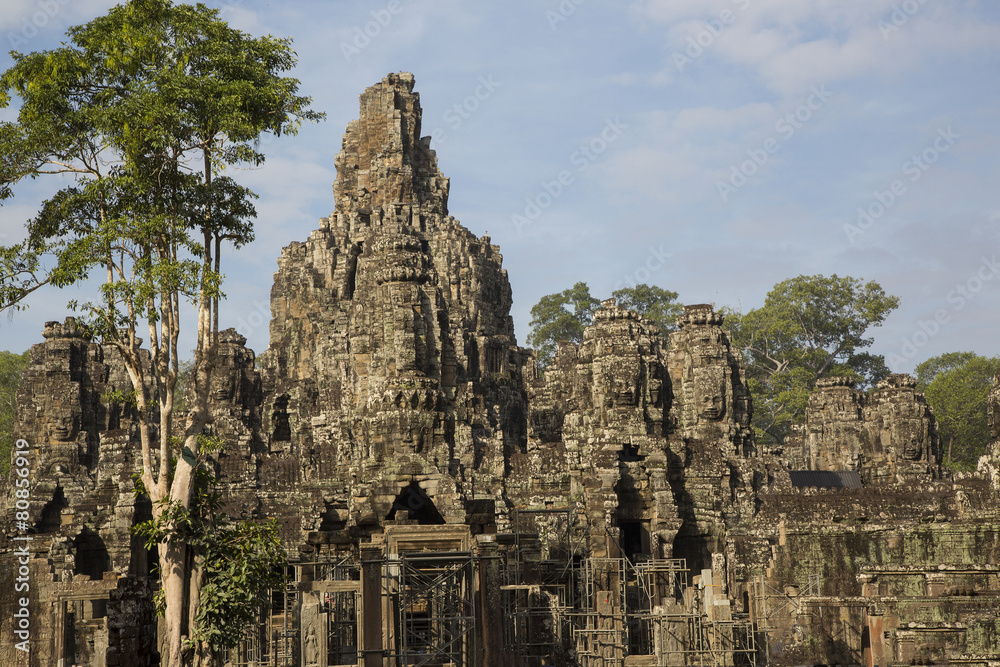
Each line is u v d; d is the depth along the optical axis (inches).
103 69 1582.2
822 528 2097.7
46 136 1562.5
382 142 4092.0
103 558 2281.0
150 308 1529.3
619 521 2400.3
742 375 2886.3
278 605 1968.5
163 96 1549.0
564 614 1964.8
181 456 1550.2
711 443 2527.1
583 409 2625.5
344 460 2711.6
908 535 2016.5
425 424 2027.6
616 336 2605.8
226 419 3083.2
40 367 3026.6
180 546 1509.6
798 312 5002.5
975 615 1519.4
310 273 3922.2
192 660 1504.7
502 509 2501.2
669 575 2210.9
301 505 2566.4
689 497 2447.1
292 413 3654.0
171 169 1605.6
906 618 1658.5
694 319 2856.8
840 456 3238.2
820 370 4980.3
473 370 3767.2
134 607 1499.8
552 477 2635.3
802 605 1931.6
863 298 5012.3
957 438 4471.0
